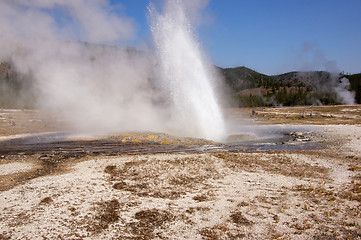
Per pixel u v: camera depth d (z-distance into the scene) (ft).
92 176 57.47
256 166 66.23
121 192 47.70
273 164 68.03
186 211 39.68
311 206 41.29
